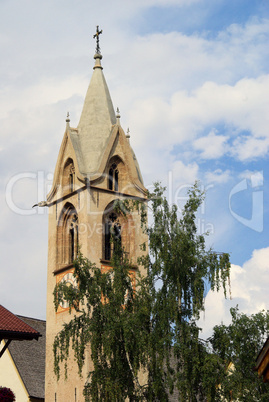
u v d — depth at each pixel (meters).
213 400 54.56
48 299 78.19
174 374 56.78
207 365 54.75
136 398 56.44
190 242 59.94
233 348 58.34
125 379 56.81
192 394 55.16
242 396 55.28
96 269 60.41
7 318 55.94
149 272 61.16
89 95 83.19
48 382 75.25
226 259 59.59
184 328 56.88
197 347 56.03
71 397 72.44
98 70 85.00
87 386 57.06
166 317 57.34
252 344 60.44
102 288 59.25
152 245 60.84
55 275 78.31
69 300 59.38
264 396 56.34
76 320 59.62
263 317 62.44
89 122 81.50
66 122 81.75
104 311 57.47
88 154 79.62
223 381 55.41
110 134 80.69
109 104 83.31
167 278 59.69
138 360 56.00
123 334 56.84
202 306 58.78
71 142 80.12
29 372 80.75
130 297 60.09
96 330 57.22
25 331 54.84
